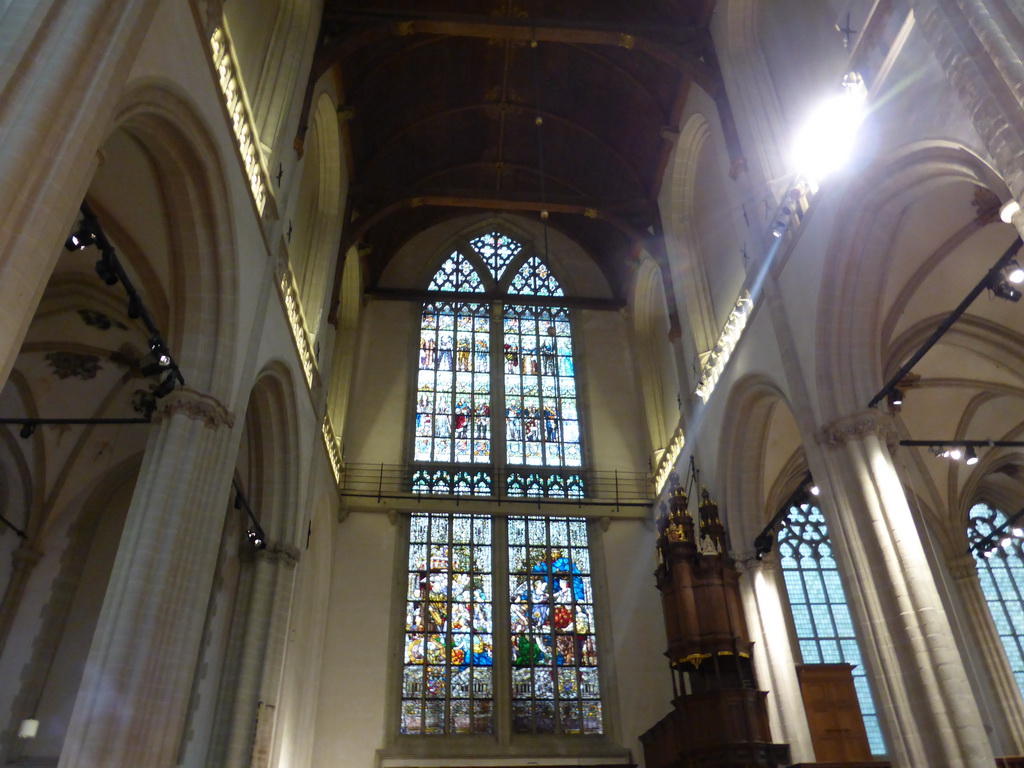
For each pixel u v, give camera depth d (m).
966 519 25.81
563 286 32.81
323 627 24.31
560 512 27.33
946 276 17.00
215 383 13.14
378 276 31.78
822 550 27.08
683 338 24.92
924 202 14.32
